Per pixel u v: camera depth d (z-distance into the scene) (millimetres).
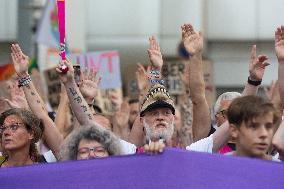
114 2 43125
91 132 10344
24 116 11438
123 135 15945
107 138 10352
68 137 10438
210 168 9758
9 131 11383
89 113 11859
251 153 9523
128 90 21828
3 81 18875
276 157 10969
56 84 20219
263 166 9656
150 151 9844
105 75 20062
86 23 43031
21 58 12500
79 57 20141
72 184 9961
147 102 11828
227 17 42438
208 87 19688
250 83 11656
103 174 9914
